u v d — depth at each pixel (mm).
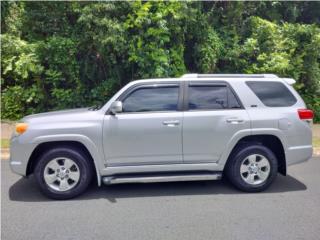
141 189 6137
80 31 11094
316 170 7363
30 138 5516
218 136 5824
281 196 5785
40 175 5586
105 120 5621
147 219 4855
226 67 12469
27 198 5730
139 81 5879
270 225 4648
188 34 11656
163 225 4660
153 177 5750
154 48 10406
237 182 5941
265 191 6035
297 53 12688
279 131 5930
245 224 4684
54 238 4312
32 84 12148
